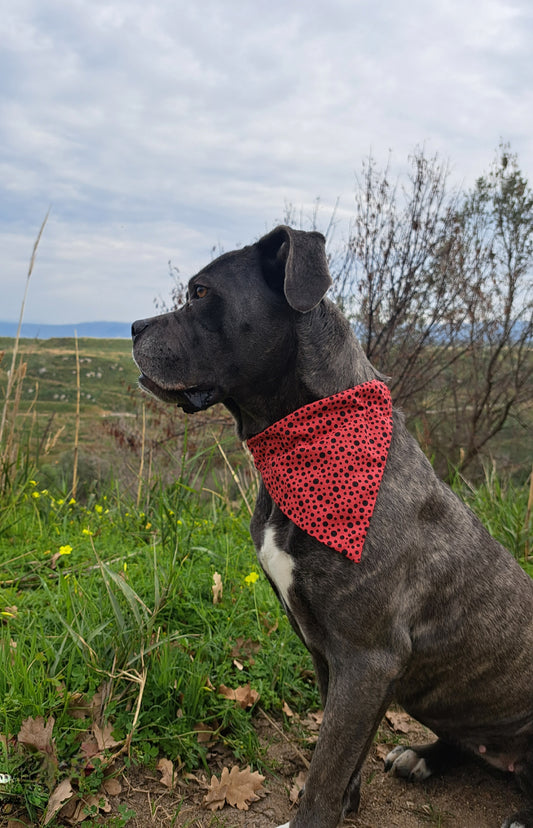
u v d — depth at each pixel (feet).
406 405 7.43
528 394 7.73
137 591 3.42
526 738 2.59
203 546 4.21
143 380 2.66
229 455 6.53
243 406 2.64
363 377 2.58
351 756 2.24
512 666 2.54
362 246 6.80
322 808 2.21
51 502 5.10
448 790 2.73
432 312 7.02
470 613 2.46
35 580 3.70
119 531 4.48
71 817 2.28
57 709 2.57
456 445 7.90
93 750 2.49
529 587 2.67
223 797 2.47
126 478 6.40
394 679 2.30
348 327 2.61
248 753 2.69
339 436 2.39
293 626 2.61
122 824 2.28
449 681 2.52
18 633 3.01
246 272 2.54
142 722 2.65
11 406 5.28
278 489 2.40
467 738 2.70
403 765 2.76
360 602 2.26
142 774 2.53
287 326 2.51
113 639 2.84
